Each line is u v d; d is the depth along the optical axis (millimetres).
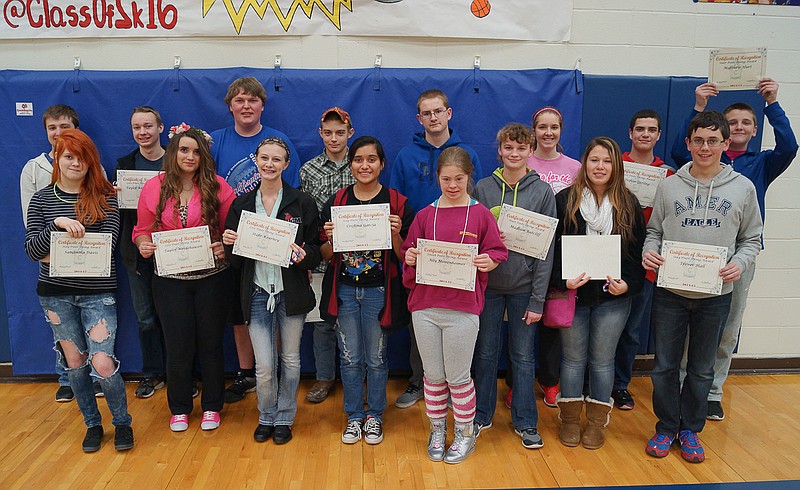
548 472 2365
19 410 2951
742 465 2438
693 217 2340
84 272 2408
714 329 2371
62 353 2496
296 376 2604
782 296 3510
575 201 2410
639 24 3297
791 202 3447
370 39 3225
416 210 2922
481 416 2654
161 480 2297
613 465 2428
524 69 3266
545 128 2773
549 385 2936
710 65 2752
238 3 3145
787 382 3377
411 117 3195
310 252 2434
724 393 3217
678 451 2549
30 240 2418
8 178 3146
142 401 3049
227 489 2236
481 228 2307
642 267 2436
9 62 3176
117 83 3100
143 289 3016
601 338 2465
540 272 2361
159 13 3139
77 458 2461
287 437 2604
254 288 2512
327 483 2279
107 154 3162
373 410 2641
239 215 2473
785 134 2693
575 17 3273
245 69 3146
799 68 3352
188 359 2637
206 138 2750
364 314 2533
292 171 2955
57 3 3109
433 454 2457
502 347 3406
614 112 3230
